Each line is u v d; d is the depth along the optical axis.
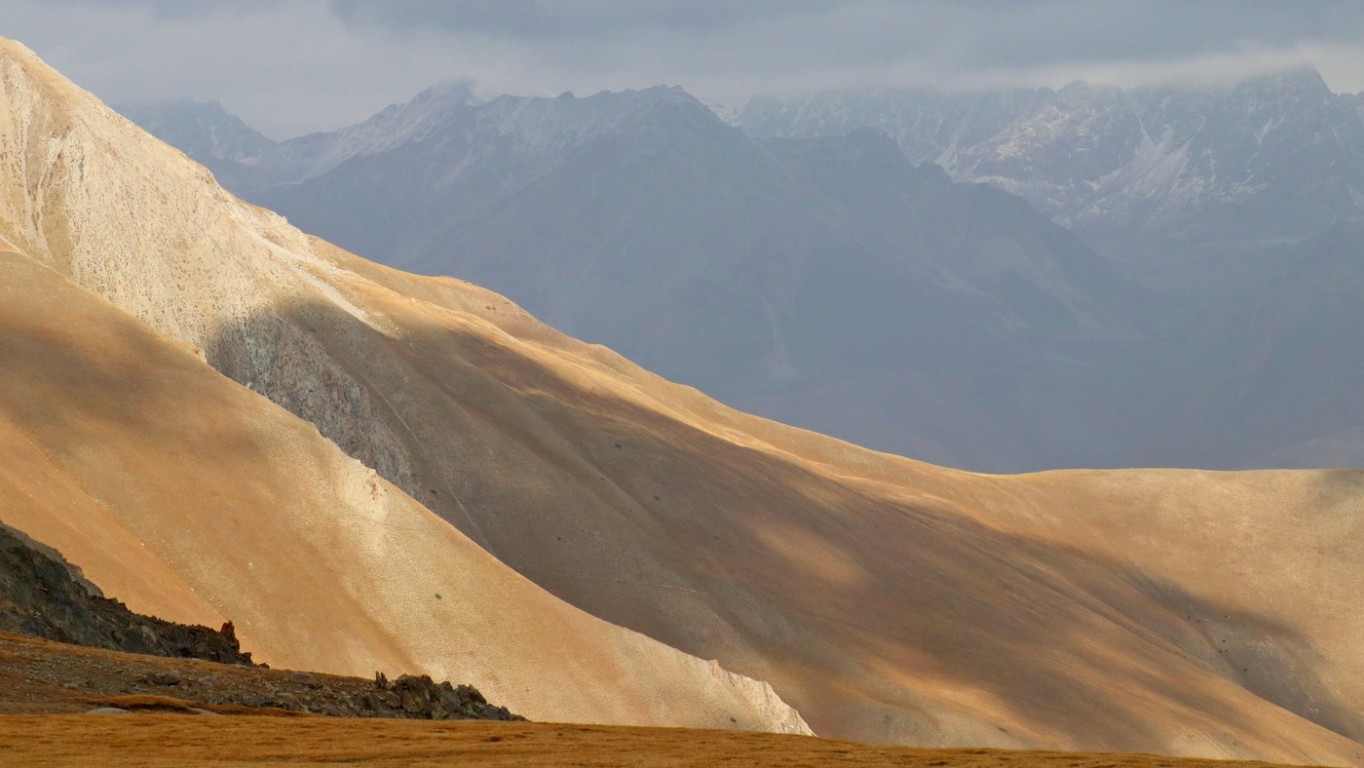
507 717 93.88
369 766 59.75
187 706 74.94
